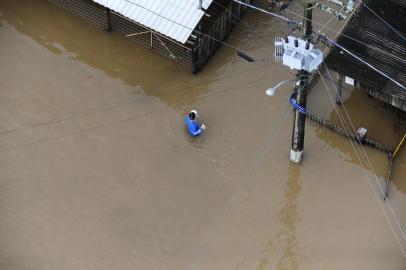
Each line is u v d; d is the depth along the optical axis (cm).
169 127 2517
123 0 2648
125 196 2306
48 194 2311
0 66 2738
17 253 2148
